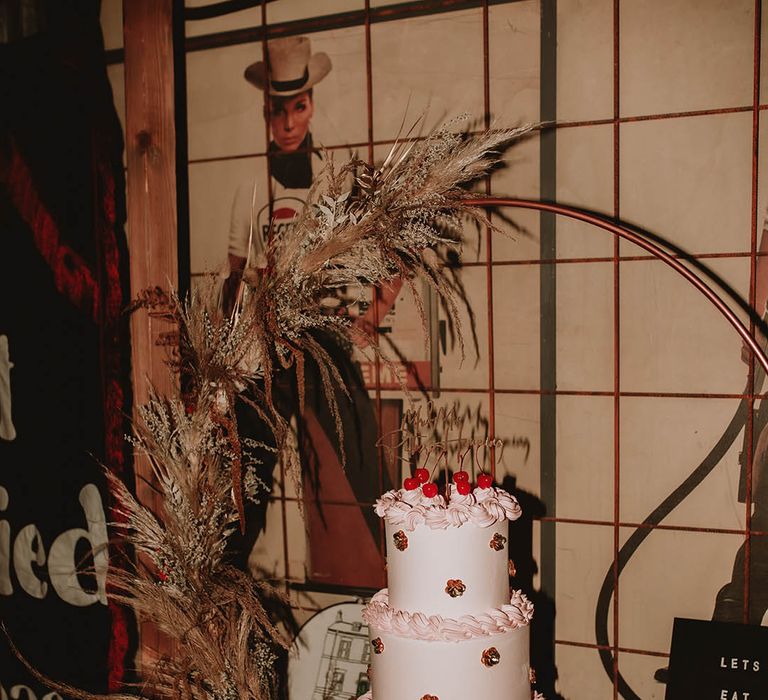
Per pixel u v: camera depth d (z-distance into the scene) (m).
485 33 1.97
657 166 1.87
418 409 2.12
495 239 2.01
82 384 2.36
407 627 1.51
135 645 2.33
